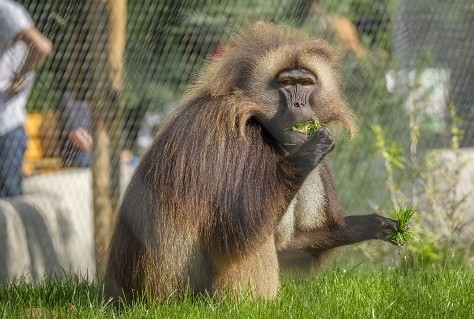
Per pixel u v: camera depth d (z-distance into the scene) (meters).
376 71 20.38
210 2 18.53
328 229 13.45
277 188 11.80
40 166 18.48
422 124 20.66
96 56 17.58
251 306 11.60
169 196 11.92
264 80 12.26
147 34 18.11
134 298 12.45
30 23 17.41
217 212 11.73
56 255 18.31
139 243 12.32
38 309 12.52
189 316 11.31
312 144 11.78
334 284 13.31
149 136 18.28
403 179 19.38
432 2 20.97
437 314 11.16
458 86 21.25
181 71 18.30
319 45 12.90
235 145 11.87
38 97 18.00
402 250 16.75
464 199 18.06
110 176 17.86
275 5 19.28
